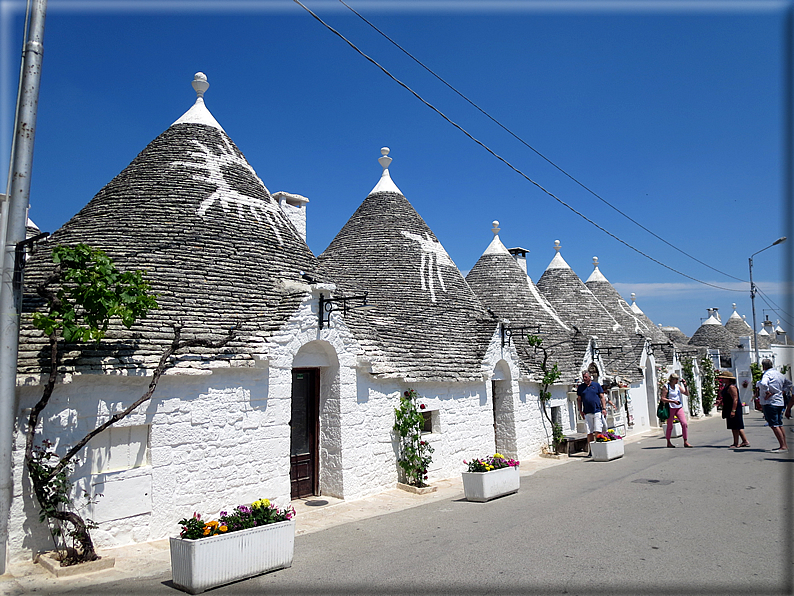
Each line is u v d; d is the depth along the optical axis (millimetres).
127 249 9852
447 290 16531
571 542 7344
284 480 9648
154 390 7973
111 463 7688
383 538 7988
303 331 10195
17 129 6762
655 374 27438
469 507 9938
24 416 6977
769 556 6527
